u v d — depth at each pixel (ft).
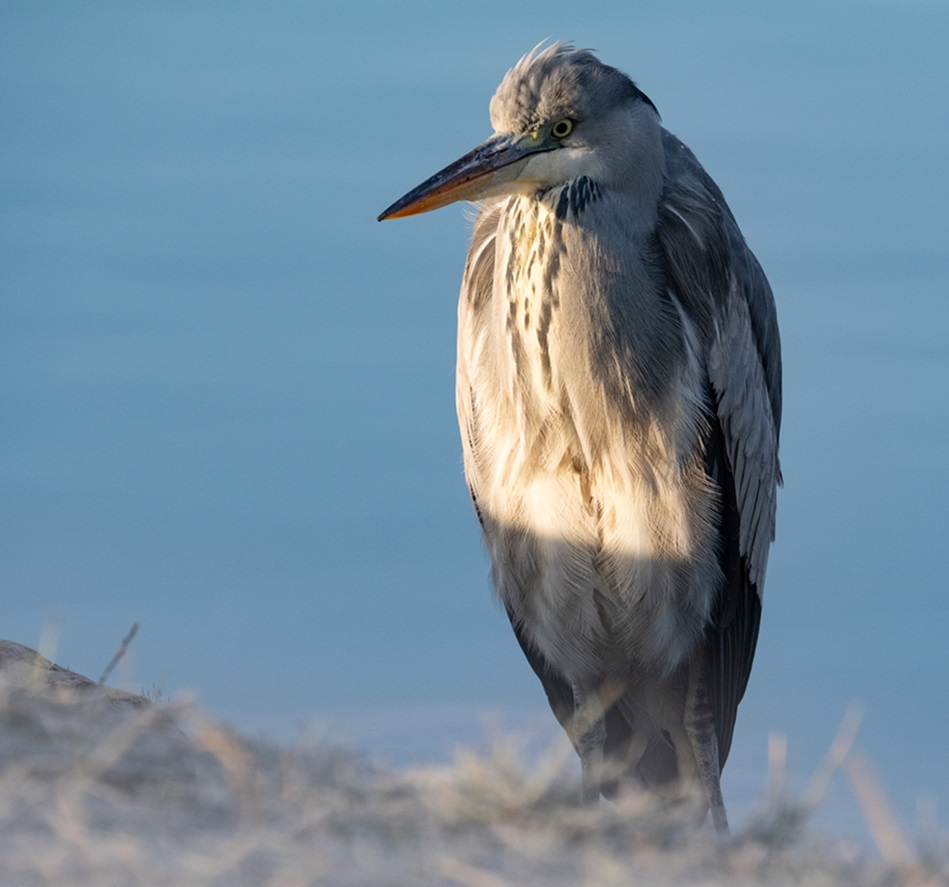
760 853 18.57
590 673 35.60
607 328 33.68
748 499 36.14
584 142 33.65
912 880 18.08
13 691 20.62
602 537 34.55
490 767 18.93
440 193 33.83
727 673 36.40
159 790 17.76
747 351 35.76
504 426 35.35
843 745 19.88
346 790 18.75
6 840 15.37
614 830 18.65
